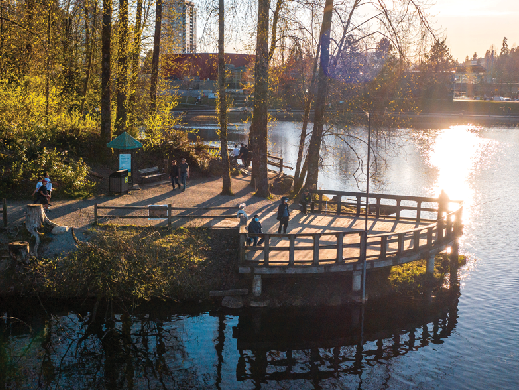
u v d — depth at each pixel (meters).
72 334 13.48
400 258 15.73
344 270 14.98
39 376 11.52
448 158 49.94
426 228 16.52
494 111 111.00
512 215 27.91
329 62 22.31
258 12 21.50
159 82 32.59
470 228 25.20
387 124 21.61
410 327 14.53
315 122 23.64
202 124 81.69
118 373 11.84
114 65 29.11
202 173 29.06
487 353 13.06
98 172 24.98
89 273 14.94
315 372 12.27
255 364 12.58
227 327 14.15
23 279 14.92
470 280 18.02
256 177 26.33
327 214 21.53
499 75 192.38
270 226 18.94
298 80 24.80
